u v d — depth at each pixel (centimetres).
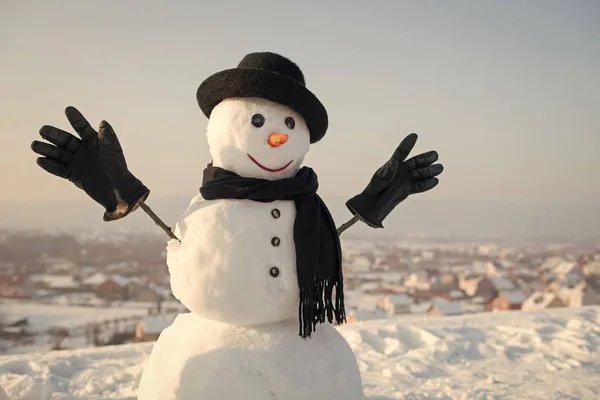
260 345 292
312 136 343
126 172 300
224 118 321
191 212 311
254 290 292
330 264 320
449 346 626
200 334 304
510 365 590
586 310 850
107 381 510
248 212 302
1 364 536
